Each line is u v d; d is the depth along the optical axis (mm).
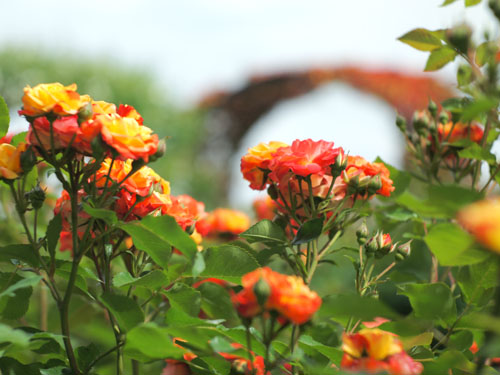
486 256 1155
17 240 1814
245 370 1225
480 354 1190
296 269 1311
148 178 1279
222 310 1286
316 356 1247
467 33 1272
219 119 12625
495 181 1370
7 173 1215
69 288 1218
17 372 1245
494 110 1300
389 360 1164
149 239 1217
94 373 1260
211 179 7961
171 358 1197
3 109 1297
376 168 1300
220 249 1252
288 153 1274
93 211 1190
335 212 1296
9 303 1277
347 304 1130
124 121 1193
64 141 1196
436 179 1462
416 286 1260
